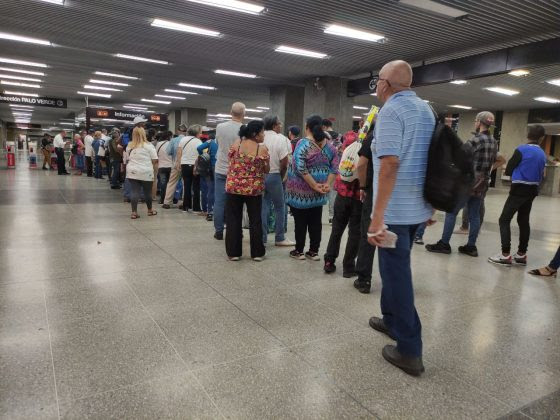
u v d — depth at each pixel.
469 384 2.29
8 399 2.01
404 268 2.33
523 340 2.84
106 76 14.55
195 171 7.32
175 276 3.94
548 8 6.63
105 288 3.54
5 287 3.48
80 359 2.39
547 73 11.10
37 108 29.05
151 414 1.94
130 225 6.24
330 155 4.36
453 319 3.17
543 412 2.06
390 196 2.22
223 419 1.93
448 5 6.62
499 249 5.59
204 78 14.23
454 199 2.23
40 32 8.92
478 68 9.12
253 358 2.48
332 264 4.18
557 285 4.07
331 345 2.68
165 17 7.68
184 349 2.55
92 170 15.00
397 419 1.98
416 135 2.23
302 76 13.13
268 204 5.48
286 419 1.95
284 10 7.12
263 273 4.13
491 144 4.88
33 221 6.25
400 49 9.40
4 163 21.69
